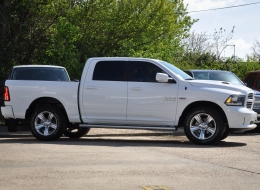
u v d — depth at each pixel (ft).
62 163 31.04
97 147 39.27
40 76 51.72
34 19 81.10
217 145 42.06
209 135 42.19
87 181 25.52
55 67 52.85
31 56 82.64
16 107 46.37
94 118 44.78
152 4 90.48
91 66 44.98
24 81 46.26
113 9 88.63
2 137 52.13
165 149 38.34
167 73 43.50
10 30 79.30
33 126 45.47
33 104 46.73
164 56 110.11
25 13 81.15
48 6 81.35
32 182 25.25
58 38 79.71
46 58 81.56
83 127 45.96
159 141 45.73
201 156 34.58
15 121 51.57
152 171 28.37
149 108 43.39
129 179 26.08
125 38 89.15
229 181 25.86
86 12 85.76
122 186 24.38
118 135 53.72
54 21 83.15
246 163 31.78
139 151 36.88
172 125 43.21
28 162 31.40
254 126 43.01
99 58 45.01
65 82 45.32
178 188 24.03
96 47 87.15
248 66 98.84
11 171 28.25
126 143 43.09
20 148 38.55
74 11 85.15
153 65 43.96
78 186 24.35
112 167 29.60
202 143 41.98
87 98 44.60
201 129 42.14
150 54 102.32
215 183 25.30
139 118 43.75
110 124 44.65
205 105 42.93
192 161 32.14
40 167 29.55
